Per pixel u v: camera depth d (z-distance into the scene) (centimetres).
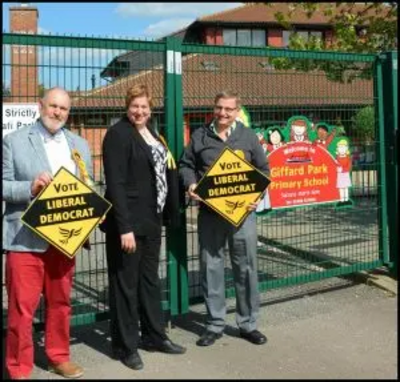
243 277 502
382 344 506
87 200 423
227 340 513
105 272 562
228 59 559
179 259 537
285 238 687
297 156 607
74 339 516
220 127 492
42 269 419
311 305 608
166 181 469
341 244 751
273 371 451
